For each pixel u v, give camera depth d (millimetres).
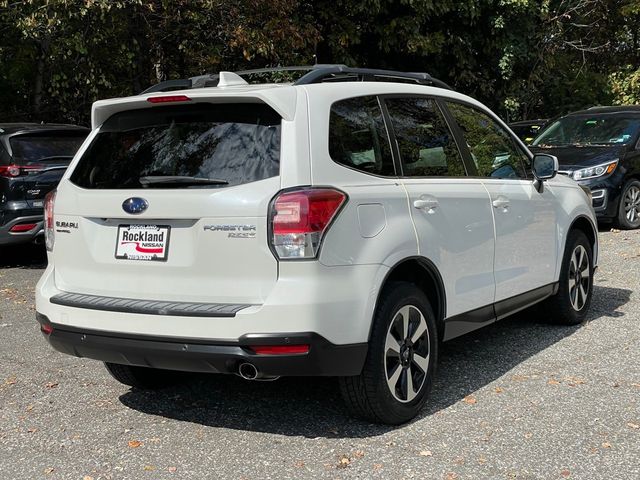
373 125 4312
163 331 3830
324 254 3711
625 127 12117
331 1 15328
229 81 4391
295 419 4402
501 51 17969
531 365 5277
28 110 14836
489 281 5000
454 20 17281
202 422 4422
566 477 3590
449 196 4633
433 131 4812
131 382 4898
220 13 12922
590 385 4840
